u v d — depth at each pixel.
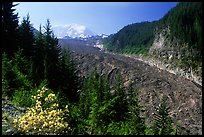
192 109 87.50
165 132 15.97
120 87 28.42
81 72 125.56
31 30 39.03
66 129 13.41
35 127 12.70
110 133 13.98
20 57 27.06
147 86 109.56
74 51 157.12
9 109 14.66
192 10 185.88
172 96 99.25
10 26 36.06
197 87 115.88
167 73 141.38
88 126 14.48
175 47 168.12
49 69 29.72
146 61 188.00
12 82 19.19
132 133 14.10
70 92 30.92
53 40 35.91
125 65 133.62
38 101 14.40
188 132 35.75
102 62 135.75
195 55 153.25
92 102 16.45
